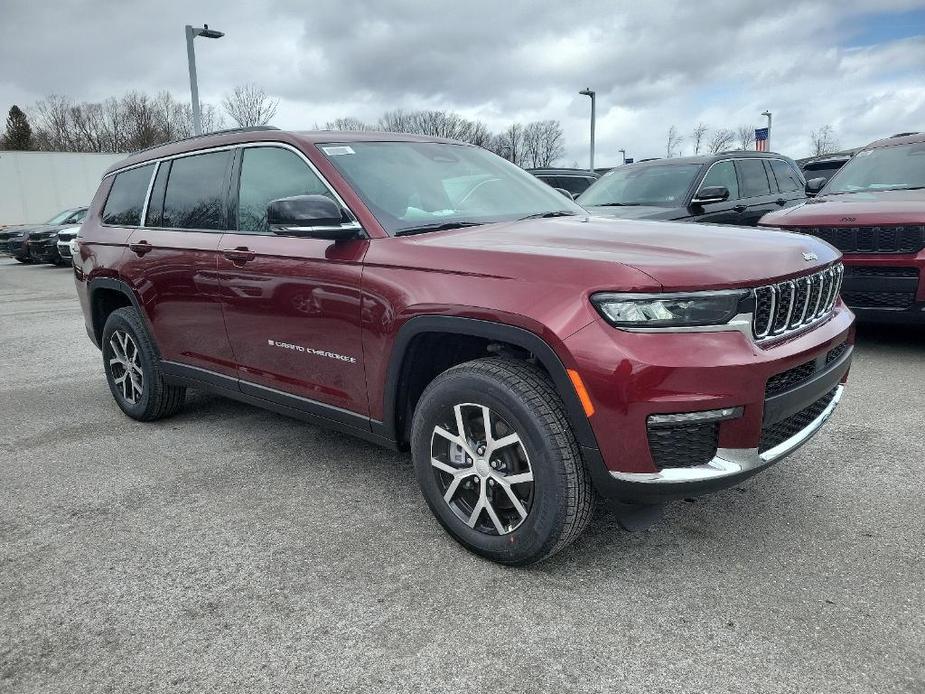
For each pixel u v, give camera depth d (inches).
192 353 158.1
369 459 151.7
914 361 211.9
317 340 125.5
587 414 92.1
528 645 88.3
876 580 99.6
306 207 112.1
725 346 91.2
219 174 149.3
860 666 82.4
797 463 140.3
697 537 113.1
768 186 335.6
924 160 249.4
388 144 140.8
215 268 143.9
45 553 114.2
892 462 139.3
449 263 105.7
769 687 79.6
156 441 167.2
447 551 111.7
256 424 177.6
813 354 102.0
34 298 485.1
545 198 149.8
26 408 200.4
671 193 299.0
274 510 128.0
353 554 111.4
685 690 79.7
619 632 90.2
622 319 90.3
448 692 80.7
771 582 100.1
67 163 1198.3
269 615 95.9
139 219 171.6
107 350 185.3
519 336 96.3
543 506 97.6
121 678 84.4
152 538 118.4
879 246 206.4
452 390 105.0
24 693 82.1
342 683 82.6
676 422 89.9
